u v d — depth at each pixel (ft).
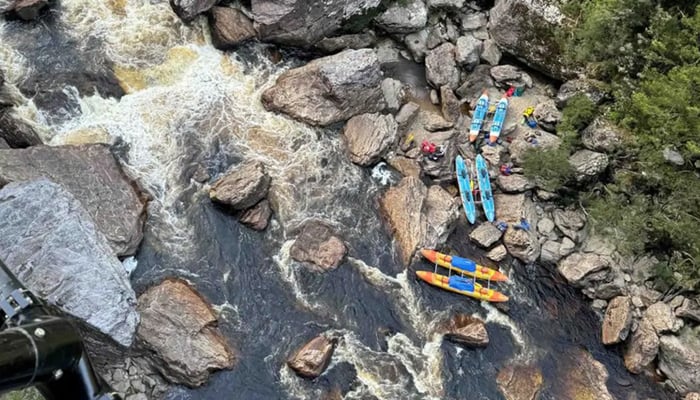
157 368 62.85
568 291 77.97
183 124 78.89
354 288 72.84
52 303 55.98
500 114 86.74
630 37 80.59
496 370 70.33
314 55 89.76
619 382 72.18
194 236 71.92
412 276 75.15
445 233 78.48
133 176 73.51
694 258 74.64
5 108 73.61
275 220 75.36
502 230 79.61
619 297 75.41
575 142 83.46
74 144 73.05
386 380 67.41
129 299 59.31
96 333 57.77
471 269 76.18
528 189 82.53
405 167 82.69
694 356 70.59
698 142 74.23
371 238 76.89
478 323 72.38
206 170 76.43
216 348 64.69
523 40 88.94
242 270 71.26
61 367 21.50
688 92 73.26
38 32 79.56
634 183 80.59
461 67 90.94
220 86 83.10
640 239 78.13
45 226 59.26
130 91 79.41
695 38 74.28
